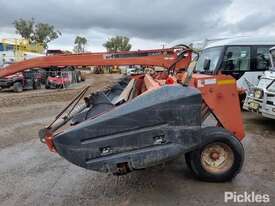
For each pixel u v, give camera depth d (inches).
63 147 163.5
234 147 191.2
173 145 167.8
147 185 196.5
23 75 917.8
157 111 165.8
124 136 164.6
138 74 265.3
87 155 163.9
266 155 251.3
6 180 212.4
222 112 199.2
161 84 189.2
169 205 171.3
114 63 243.6
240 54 448.1
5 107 560.1
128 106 165.9
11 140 316.2
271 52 395.5
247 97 369.7
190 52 246.4
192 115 169.0
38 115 466.6
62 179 211.8
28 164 243.4
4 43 1083.9
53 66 234.1
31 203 178.9
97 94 199.6
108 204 174.2
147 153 166.1
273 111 324.5
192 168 195.0
